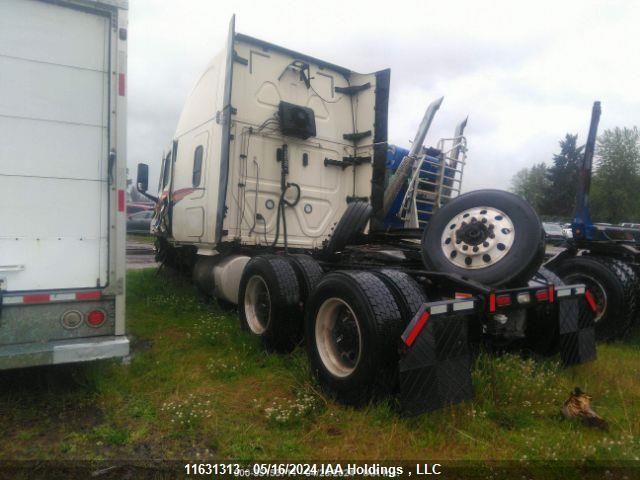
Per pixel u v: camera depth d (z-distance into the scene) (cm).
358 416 334
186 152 767
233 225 641
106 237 366
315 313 392
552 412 353
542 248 369
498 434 317
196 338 525
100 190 365
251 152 658
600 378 421
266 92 675
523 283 380
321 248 692
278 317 464
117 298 367
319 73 729
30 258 344
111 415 339
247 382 409
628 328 582
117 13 367
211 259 707
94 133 364
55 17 354
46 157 349
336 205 739
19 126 342
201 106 716
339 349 380
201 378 415
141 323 596
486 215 400
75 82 359
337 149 741
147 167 862
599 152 4256
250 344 490
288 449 298
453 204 425
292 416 337
